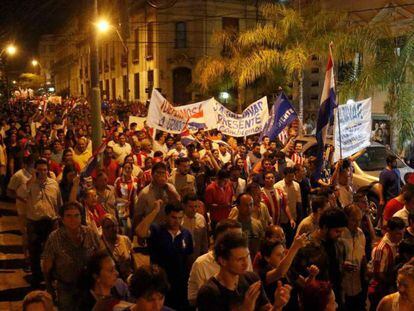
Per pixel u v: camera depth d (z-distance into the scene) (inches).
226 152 524.7
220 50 1640.0
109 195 307.7
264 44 861.2
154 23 1708.9
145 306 138.6
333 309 153.0
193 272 194.5
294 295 190.5
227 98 1018.1
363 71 641.6
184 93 1700.3
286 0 1154.0
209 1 1612.9
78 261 213.3
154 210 249.4
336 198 340.2
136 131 608.1
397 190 428.8
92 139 456.8
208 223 341.7
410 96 612.1
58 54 3393.2
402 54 613.6
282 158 437.4
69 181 331.0
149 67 1784.0
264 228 279.9
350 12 915.4
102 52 2306.8
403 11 832.3
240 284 154.9
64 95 3088.1
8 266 351.3
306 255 199.2
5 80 1555.1
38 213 311.0
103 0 911.7
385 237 232.1
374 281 229.1
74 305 203.5
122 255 227.5
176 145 500.4
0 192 550.6
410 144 649.0
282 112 502.9
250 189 296.8
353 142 389.1
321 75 1087.0
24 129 683.4
